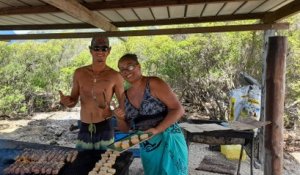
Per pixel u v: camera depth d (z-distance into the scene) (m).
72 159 2.46
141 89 2.39
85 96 3.07
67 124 7.64
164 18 4.96
